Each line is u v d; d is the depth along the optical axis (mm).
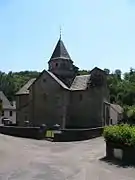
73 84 53219
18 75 166750
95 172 16125
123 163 18719
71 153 22953
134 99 102062
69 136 32594
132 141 19203
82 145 28062
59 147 26703
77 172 16078
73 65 57906
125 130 19938
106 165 18094
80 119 50594
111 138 20156
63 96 50031
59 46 56500
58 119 49906
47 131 38750
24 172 15633
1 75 143375
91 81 51688
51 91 50969
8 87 130625
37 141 31188
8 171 15711
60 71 54844
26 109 53625
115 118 69000
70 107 51250
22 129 35344
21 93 57406
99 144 28266
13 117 80188
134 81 138500
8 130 36562
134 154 19109
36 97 52250
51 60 56125
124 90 109125
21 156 20578
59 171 16188
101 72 52375
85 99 50656
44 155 21703
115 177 15094
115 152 20016
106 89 53344
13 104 86000
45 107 51156
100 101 51000
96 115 50375
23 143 28188
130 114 60406
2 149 22734
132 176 15398
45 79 51781
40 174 15305
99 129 35281
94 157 20844
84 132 33469
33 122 51625
